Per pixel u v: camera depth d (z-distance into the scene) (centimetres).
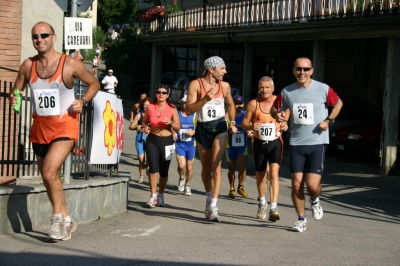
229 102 1009
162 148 1187
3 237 820
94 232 908
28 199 871
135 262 706
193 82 984
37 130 773
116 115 1154
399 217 1318
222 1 3575
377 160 2114
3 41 1205
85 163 1030
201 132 993
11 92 785
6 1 1204
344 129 2167
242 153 1432
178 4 4347
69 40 1100
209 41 2962
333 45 2875
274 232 940
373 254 781
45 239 818
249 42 2650
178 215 1117
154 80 3694
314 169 887
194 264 700
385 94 1875
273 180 1039
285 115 892
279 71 3272
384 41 2584
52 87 761
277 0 2355
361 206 1452
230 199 1434
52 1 1438
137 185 1616
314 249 799
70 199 941
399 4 1678
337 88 2884
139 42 4497
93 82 780
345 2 1895
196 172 1923
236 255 750
